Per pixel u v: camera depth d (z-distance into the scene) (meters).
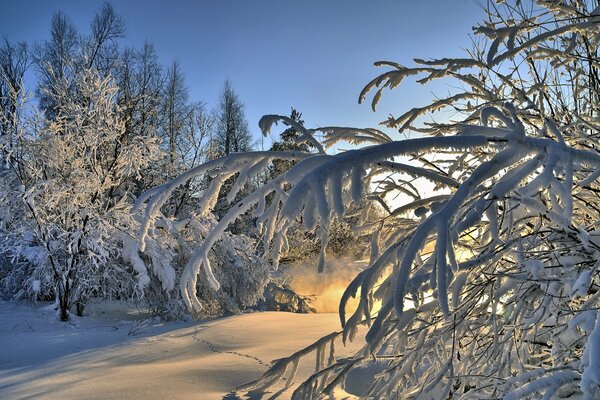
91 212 11.12
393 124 3.12
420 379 3.16
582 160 1.75
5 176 11.67
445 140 1.66
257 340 6.93
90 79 12.13
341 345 6.03
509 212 2.34
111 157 12.23
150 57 25.19
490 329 2.96
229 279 11.66
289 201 1.48
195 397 4.25
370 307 2.33
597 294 2.41
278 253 2.55
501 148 1.92
